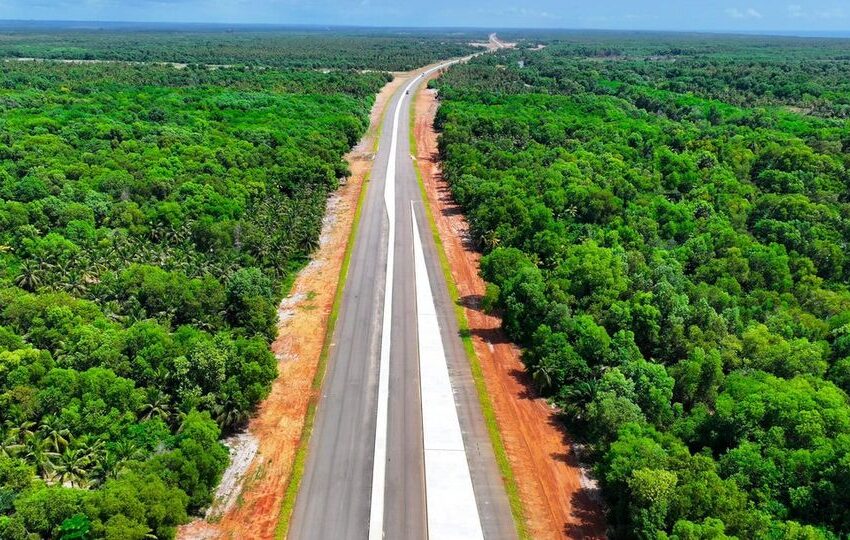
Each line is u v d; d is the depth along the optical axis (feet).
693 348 270.05
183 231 389.60
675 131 633.61
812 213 421.18
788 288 344.69
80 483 207.10
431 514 207.72
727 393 242.78
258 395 242.58
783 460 198.59
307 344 304.09
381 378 278.05
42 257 332.60
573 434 247.09
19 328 269.23
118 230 373.20
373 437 241.96
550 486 221.05
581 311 305.32
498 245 402.31
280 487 217.36
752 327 290.56
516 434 246.47
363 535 199.00
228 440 238.68
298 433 243.19
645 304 295.07
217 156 507.30
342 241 430.20
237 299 307.58
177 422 232.12
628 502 195.83
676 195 478.18
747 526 177.27
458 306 344.69
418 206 495.00
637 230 401.90
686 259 368.48
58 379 227.61
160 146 533.14
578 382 254.88
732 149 561.02
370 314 332.80
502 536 200.23
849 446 195.42
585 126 647.97
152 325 266.57
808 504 186.80
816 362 261.24
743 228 424.87
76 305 282.15
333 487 217.56
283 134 593.42
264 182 480.23
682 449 205.77
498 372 285.84
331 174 517.55
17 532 172.96
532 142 608.19
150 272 314.96
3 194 390.83
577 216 435.94
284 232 403.54
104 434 218.38
